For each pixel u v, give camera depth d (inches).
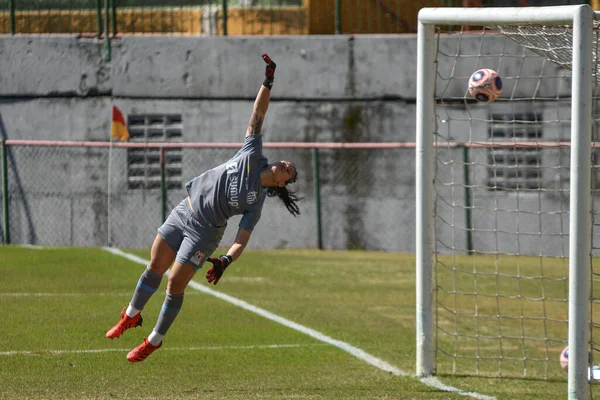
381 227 2615.7
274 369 1151.6
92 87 2694.4
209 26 2829.7
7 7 2847.0
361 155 2628.0
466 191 2544.3
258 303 1670.8
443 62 2581.2
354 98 2650.1
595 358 1325.0
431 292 1127.0
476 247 2554.1
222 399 953.5
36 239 2659.9
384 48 2640.3
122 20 2822.3
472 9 1055.0
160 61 2679.6
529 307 1747.0
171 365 1147.3
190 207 957.8
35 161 2662.4
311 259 2343.8
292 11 2792.8
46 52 2704.2
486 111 2564.0
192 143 2598.4
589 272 956.6
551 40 1114.1
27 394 949.8
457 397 1001.5
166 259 976.9
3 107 2711.6
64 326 1362.0
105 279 1856.5
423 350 1128.8
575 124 940.0
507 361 1298.0
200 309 1573.6
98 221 2655.0
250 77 2662.4
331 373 1136.8
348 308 1662.2
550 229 2507.4
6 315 1429.6
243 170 947.3
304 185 2637.8
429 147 1109.1
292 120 2669.8
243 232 954.1
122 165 2650.1
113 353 1197.7
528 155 2514.8
